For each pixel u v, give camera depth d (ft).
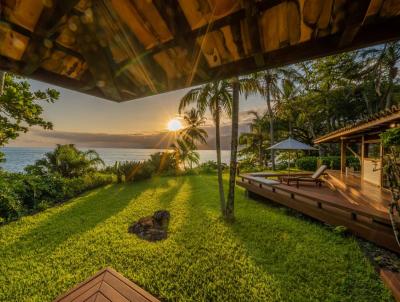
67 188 32.22
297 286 9.82
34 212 23.30
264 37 4.19
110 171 50.70
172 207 23.59
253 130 79.51
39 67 5.11
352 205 14.35
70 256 12.93
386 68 50.78
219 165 20.01
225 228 16.72
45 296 9.62
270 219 18.63
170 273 11.02
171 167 58.90
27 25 3.96
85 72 5.76
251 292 9.53
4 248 14.20
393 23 3.41
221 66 5.12
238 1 3.63
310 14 3.66
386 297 8.93
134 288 7.54
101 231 16.84
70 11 3.94
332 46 3.97
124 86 6.08
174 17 3.99
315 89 65.00
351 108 64.90
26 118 26.96
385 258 11.87
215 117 20.04
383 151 19.25
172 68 5.41
